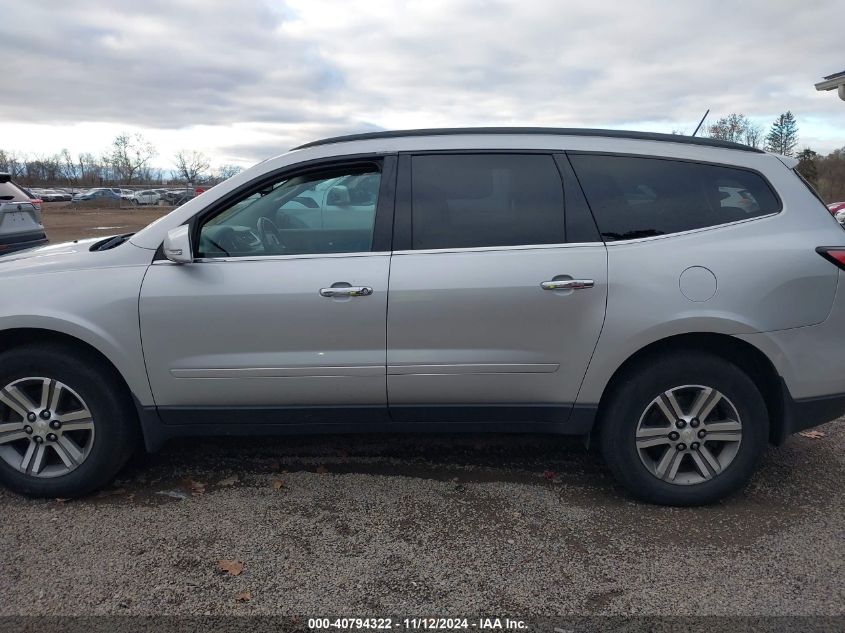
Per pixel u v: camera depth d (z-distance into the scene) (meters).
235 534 2.95
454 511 3.17
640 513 3.15
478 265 3.02
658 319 2.97
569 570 2.70
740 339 3.00
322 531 2.98
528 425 3.21
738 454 3.12
